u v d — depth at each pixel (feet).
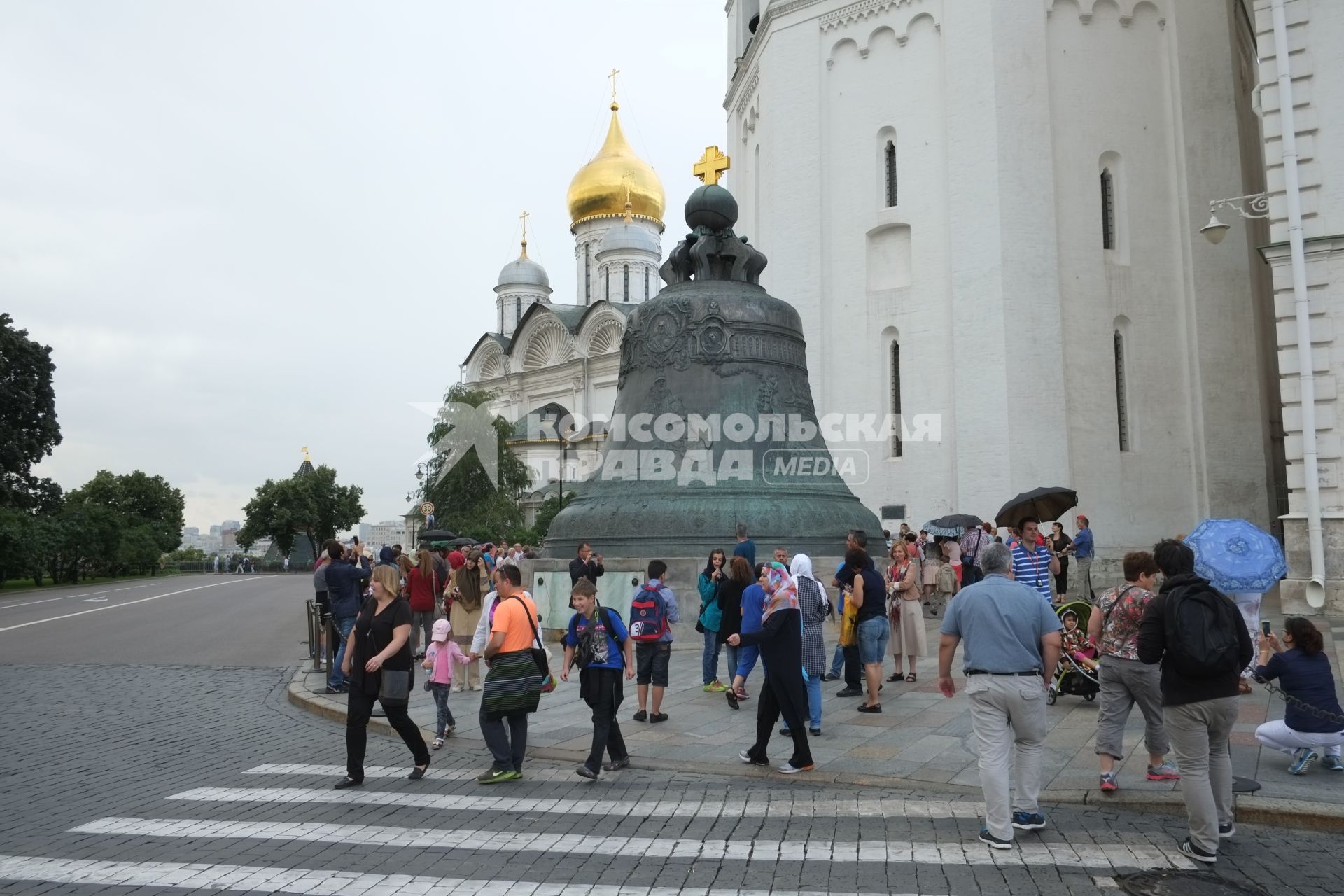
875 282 95.66
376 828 21.61
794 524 50.16
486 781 25.55
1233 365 87.86
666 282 58.23
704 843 20.12
